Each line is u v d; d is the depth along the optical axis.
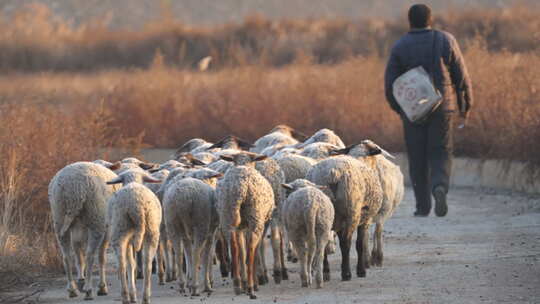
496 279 38.31
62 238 38.53
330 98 79.19
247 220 37.78
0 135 52.91
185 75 96.81
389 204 43.69
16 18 162.88
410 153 57.06
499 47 119.12
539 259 41.97
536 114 64.62
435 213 55.84
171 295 38.56
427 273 40.41
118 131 80.25
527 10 131.50
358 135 75.69
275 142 52.22
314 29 148.12
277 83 84.88
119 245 35.88
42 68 147.25
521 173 65.00
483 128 70.38
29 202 50.00
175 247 38.97
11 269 42.19
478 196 63.84
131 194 35.72
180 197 37.81
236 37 145.88
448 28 132.38
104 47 153.00
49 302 37.44
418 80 54.66
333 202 39.44
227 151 44.88
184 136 82.25
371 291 37.22
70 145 55.56
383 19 155.12
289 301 35.91
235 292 37.78
